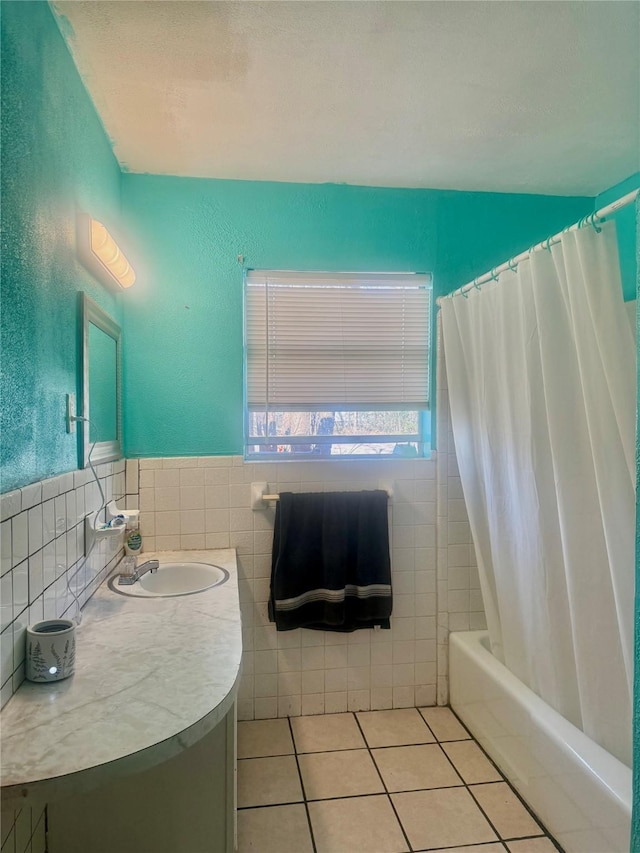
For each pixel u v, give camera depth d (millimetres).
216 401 2238
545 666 1771
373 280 2359
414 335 2412
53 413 1260
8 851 1009
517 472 1859
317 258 2316
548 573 1740
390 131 1897
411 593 2369
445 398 2371
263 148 2000
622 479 1406
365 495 2248
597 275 1445
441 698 2371
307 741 2090
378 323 2385
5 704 973
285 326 2324
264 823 1651
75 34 1377
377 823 1658
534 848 1565
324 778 1867
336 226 2326
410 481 2371
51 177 1257
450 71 1566
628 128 1896
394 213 2367
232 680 1083
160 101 1688
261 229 2271
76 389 1459
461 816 1690
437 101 1718
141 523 2182
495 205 2430
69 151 1417
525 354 1757
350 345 2367
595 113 1796
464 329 2188
